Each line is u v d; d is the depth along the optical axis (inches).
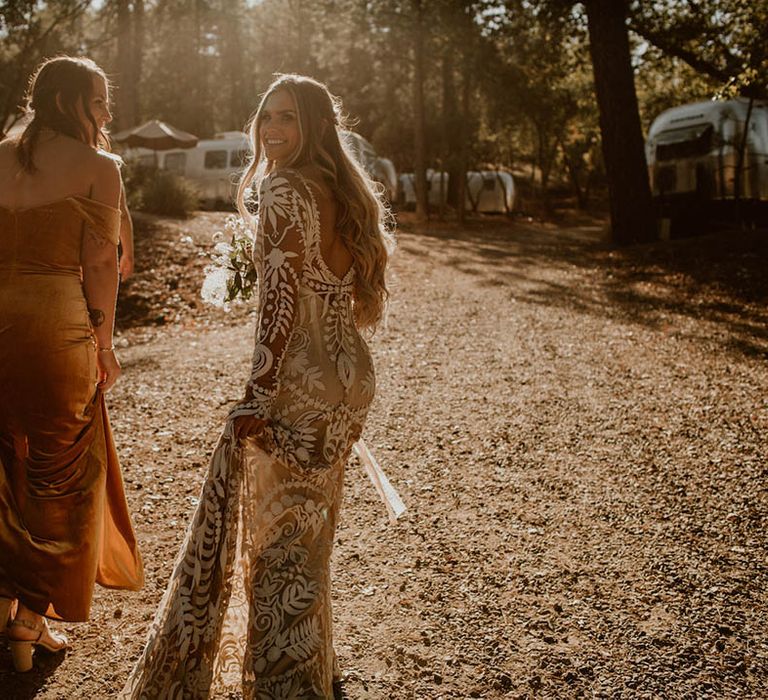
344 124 104.3
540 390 282.7
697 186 866.1
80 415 108.0
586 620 129.6
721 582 142.5
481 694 109.9
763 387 282.4
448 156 1336.1
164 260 570.3
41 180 104.3
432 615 131.0
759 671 115.5
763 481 191.3
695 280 552.1
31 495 106.9
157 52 1763.0
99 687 110.0
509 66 1334.9
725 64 912.3
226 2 1246.3
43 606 108.4
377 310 105.1
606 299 501.0
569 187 2235.5
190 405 254.4
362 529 166.1
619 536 162.7
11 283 103.5
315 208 94.0
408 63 1430.9
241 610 99.7
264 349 91.4
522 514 174.6
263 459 95.4
